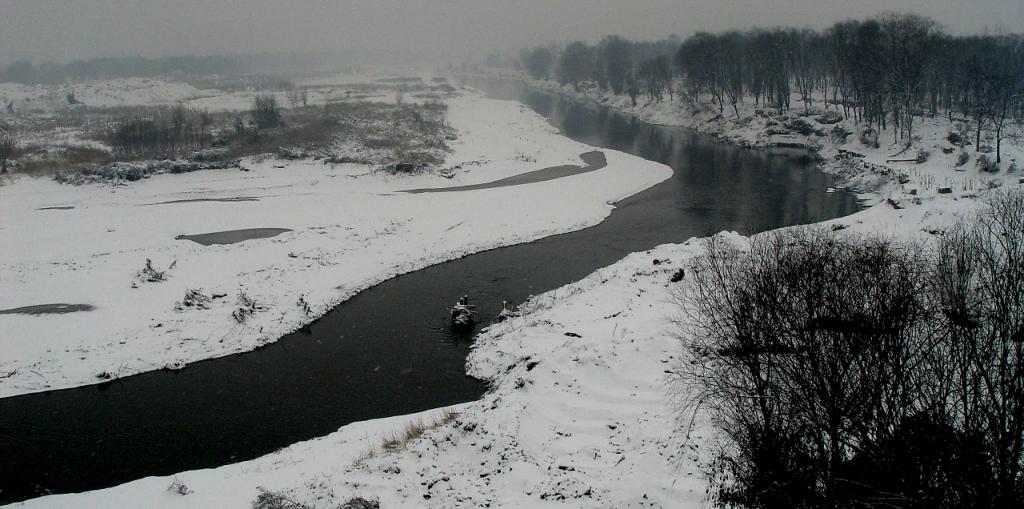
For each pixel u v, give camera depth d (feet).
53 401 83.71
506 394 67.77
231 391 85.66
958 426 37.78
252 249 137.28
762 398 45.65
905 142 217.97
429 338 98.99
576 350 76.23
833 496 40.06
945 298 43.11
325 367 91.15
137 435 76.02
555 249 141.08
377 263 130.31
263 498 52.13
